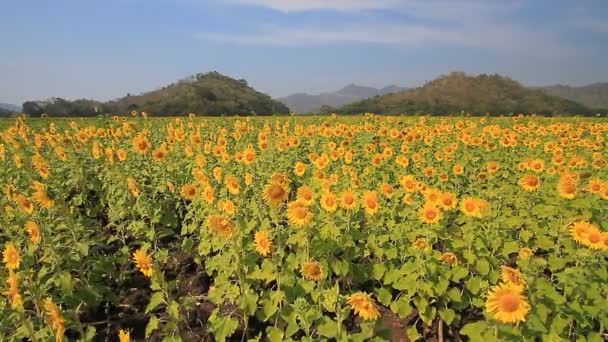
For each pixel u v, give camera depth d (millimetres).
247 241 6574
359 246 6812
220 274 6250
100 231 9391
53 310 4680
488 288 5391
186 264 8242
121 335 4316
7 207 7953
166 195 9992
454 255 5625
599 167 10922
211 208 7691
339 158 11758
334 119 27969
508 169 12352
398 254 6398
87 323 6484
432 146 14906
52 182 9773
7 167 11852
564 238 6398
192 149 13398
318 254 5816
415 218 6770
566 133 18297
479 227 6789
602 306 4883
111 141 15188
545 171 10883
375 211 6676
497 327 4379
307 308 4887
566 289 5008
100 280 7395
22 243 7168
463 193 10352
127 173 10469
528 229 7277
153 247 8625
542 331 4414
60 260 6410
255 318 6270
